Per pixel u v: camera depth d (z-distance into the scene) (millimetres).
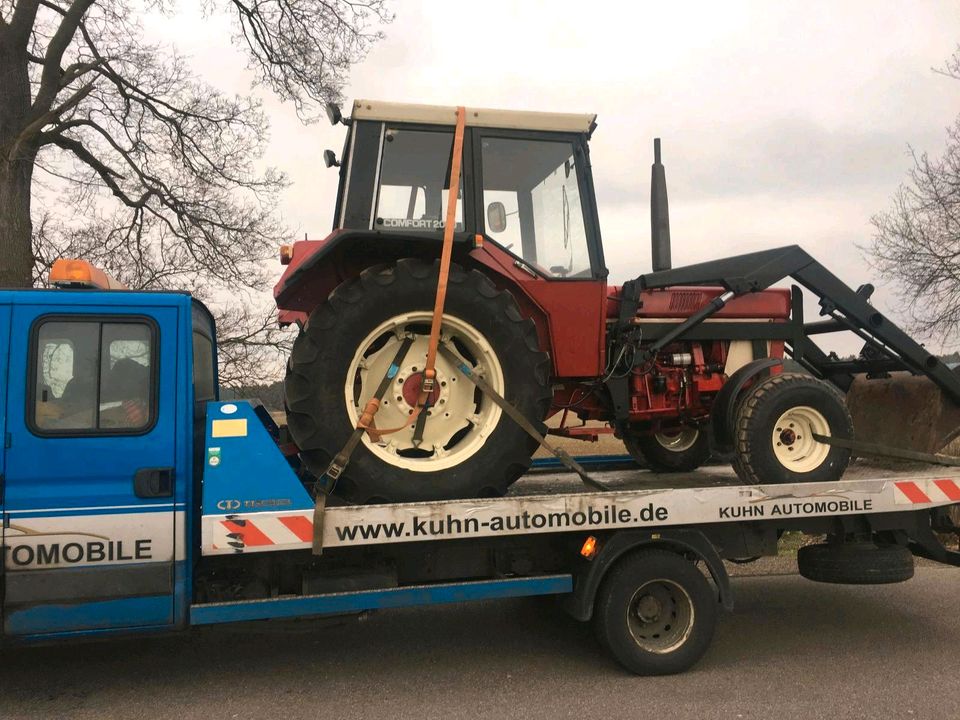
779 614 5273
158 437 3486
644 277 4867
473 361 4258
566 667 4246
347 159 4457
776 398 4531
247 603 3594
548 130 4578
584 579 4023
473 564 4094
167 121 12070
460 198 4438
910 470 5195
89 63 10789
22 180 9641
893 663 4266
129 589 3424
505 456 4027
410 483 3881
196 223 12172
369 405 3848
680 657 4086
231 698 3820
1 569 3279
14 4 9859
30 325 3402
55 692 3906
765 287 4953
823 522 4484
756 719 3494
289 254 4633
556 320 4578
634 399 5238
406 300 3938
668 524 4074
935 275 14602
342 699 3801
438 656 4457
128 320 3521
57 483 3357
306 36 12023
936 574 6316
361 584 3820
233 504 3492
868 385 5668
